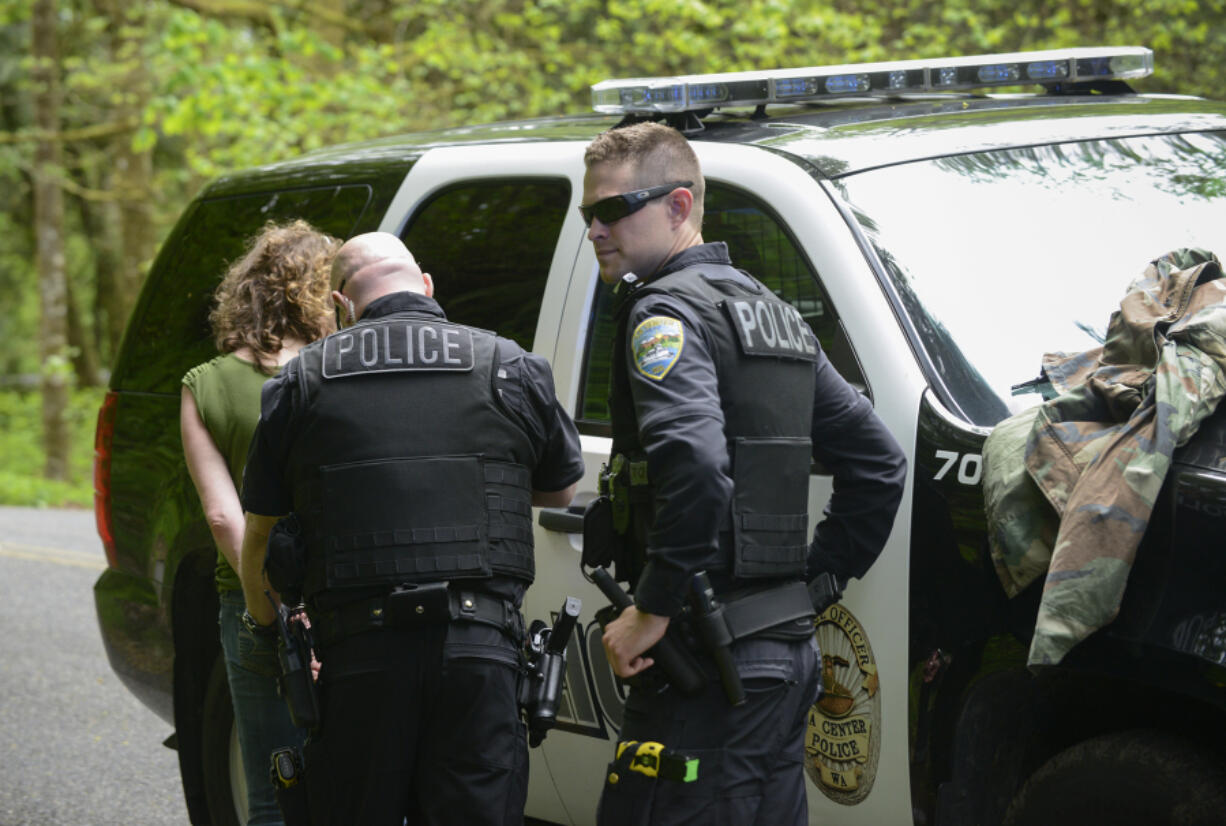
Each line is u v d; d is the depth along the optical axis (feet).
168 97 93.09
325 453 19.51
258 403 23.89
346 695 19.30
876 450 19.42
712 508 17.38
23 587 61.87
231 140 113.60
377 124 96.12
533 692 19.79
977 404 20.36
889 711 20.16
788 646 18.62
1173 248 22.63
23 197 210.59
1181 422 17.33
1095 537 17.30
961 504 19.48
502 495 19.70
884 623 20.13
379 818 19.35
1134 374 18.61
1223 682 16.87
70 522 86.63
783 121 25.49
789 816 18.86
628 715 19.08
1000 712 19.86
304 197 30.60
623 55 96.37
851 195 22.36
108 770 38.27
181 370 31.22
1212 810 17.70
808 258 21.98
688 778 18.07
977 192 22.90
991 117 25.00
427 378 19.72
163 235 174.09
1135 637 17.54
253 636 24.47
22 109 172.24
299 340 24.40
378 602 19.17
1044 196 23.08
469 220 27.53
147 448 31.32
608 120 28.78
